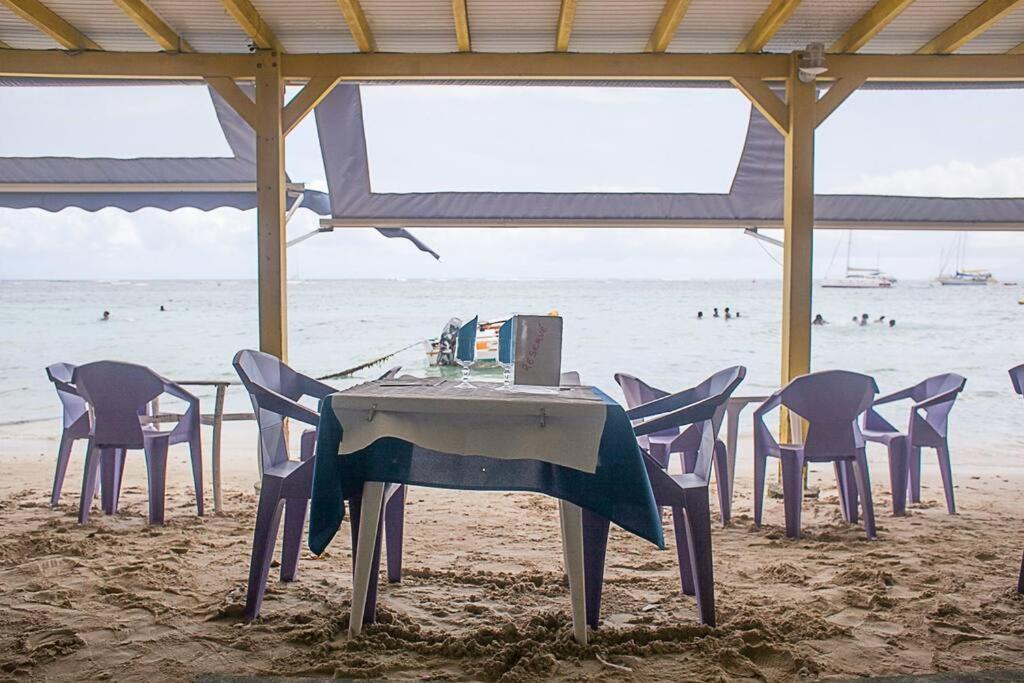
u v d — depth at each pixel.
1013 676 2.57
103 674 2.56
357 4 5.14
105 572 3.60
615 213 6.84
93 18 5.47
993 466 7.00
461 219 6.82
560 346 3.00
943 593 3.42
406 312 28.59
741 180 6.79
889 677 2.56
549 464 2.82
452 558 3.92
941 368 18.73
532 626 2.96
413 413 2.69
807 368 5.61
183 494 5.36
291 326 25.77
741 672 2.62
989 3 5.10
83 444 8.19
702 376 17.97
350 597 3.32
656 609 3.22
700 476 3.26
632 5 5.26
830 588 3.48
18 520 4.61
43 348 22.06
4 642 2.82
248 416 4.84
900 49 5.86
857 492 4.71
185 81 5.85
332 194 6.79
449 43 5.81
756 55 5.66
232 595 3.29
